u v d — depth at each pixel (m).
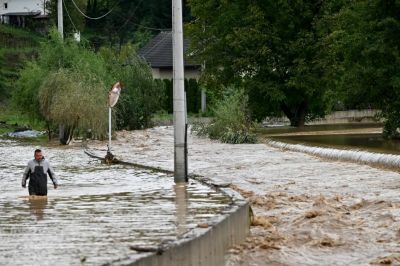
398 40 57.53
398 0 56.31
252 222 27.00
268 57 96.31
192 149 65.94
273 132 87.19
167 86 146.88
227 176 42.75
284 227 26.98
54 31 88.94
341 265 21.73
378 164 47.03
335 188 36.88
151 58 167.25
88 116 77.75
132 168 49.06
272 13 96.94
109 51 111.88
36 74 85.75
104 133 79.56
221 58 100.69
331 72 91.12
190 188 34.25
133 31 188.00
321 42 92.50
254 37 94.94
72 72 81.69
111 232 21.77
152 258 17.75
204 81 102.44
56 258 18.12
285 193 35.16
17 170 48.78
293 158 54.66
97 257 18.16
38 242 20.30
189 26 103.69
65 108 77.19
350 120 120.00
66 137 79.00
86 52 90.06
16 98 88.69
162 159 55.75
